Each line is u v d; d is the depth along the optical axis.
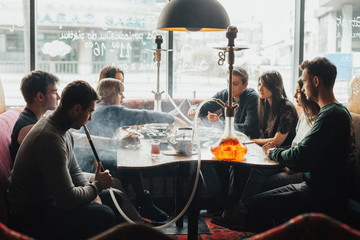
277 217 2.13
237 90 3.12
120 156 2.11
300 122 2.55
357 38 4.36
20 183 1.77
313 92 2.10
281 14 4.31
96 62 4.25
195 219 2.29
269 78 2.79
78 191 1.76
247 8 4.29
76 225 1.79
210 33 4.27
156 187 3.27
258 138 3.00
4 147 2.18
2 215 1.71
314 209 2.02
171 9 2.53
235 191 2.74
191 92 4.35
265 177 2.57
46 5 4.08
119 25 4.23
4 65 4.03
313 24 4.32
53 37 4.14
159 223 2.81
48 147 1.71
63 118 1.78
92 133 2.77
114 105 2.80
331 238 0.89
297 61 4.37
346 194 2.02
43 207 1.79
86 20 4.17
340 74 4.38
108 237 0.90
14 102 4.07
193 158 2.06
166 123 2.87
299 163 1.97
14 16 4.00
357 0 4.31
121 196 2.15
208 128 2.81
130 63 4.30
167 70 4.31
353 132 2.04
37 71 2.17
